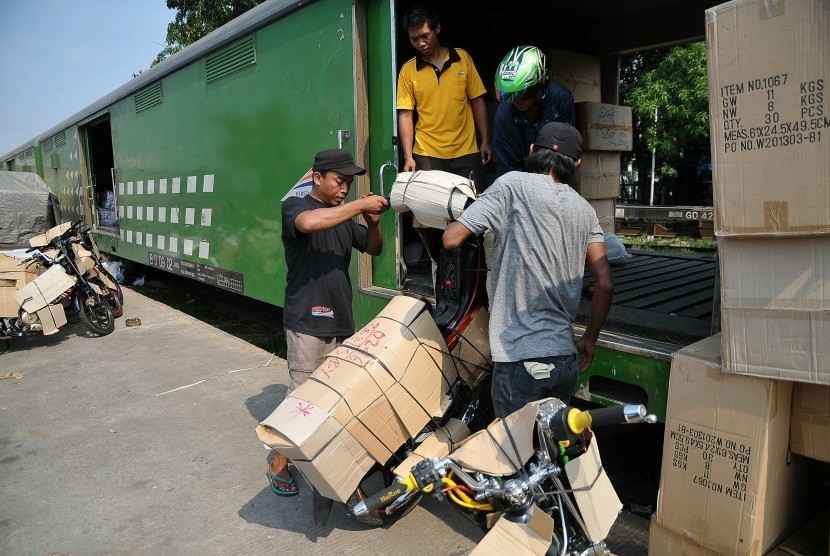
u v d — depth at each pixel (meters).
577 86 5.50
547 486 2.04
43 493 3.24
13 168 17.94
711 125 2.00
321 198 2.87
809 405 2.09
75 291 6.22
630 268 5.15
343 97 4.12
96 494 3.22
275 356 5.43
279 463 3.04
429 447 2.56
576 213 2.28
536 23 5.59
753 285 1.97
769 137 1.86
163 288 10.39
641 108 10.35
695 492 2.17
